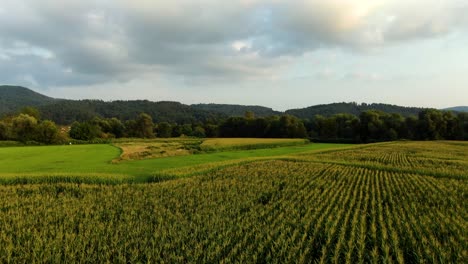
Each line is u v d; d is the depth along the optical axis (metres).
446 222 15.73
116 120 143.50
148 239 13.57
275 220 15.73
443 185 26.14
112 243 12.91
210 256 11.58
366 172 34.19
